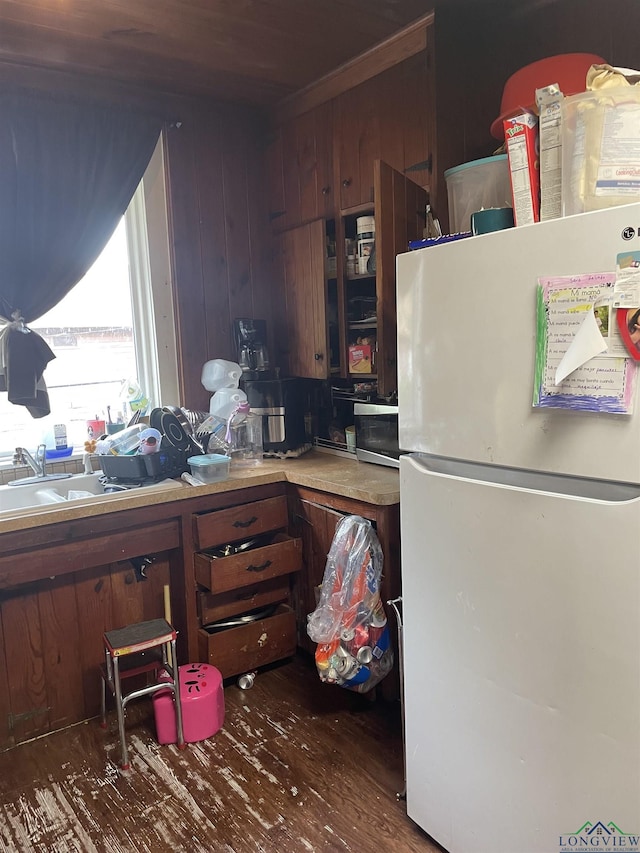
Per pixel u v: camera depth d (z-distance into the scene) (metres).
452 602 1.46
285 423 2.70
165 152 2.73
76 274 2.52
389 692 2.21
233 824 1.74
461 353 1.38
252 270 3.02
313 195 2.74
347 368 2.64
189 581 2.32
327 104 2.60
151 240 2.75
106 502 2.11
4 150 2.34
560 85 1.61
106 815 1.79
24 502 2.38
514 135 1.30
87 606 2.25
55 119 2.44
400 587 2.10
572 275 1.14
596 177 1.16
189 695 2.08
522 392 1.25
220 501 2.36
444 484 1.44
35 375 2.40
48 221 2.44
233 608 2.40
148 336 2.83
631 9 1.84
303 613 2.53
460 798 1.51
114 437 2.45
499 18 2.20
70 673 2.23
